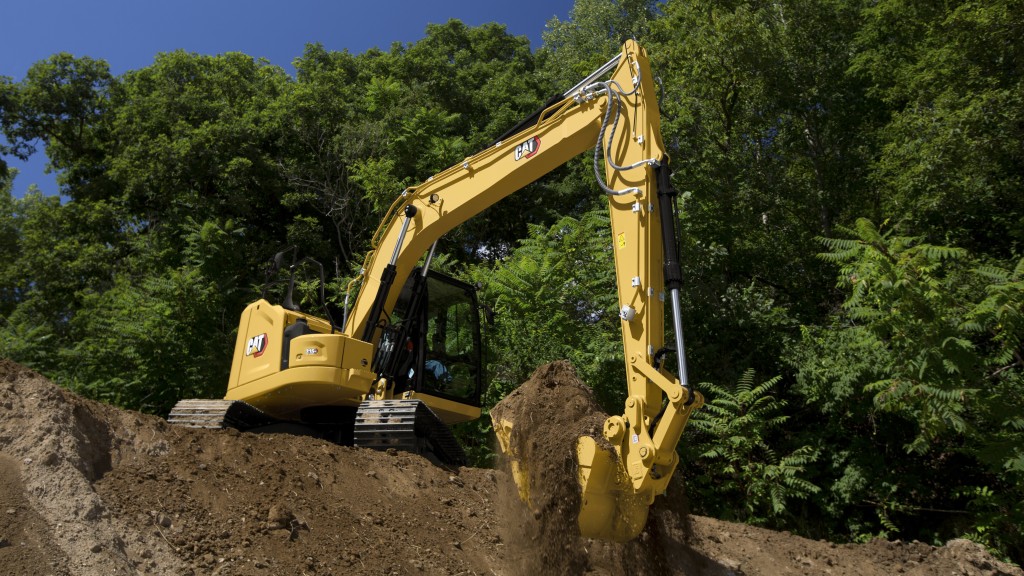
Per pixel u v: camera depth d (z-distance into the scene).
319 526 5.89
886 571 7.60
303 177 27.44
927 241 15.85
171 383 18.39
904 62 19.16
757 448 13.45
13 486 4.96
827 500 13.16
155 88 29.64
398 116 27.50
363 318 9.86
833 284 18.53
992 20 15.59
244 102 28.77
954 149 15.07
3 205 37.84
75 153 30.98
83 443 5.74
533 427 6.06
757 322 15.27
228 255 22.48
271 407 9.78
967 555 7.81
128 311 19.47
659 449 5.32
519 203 28.48
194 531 5.34
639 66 7.09
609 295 14.80
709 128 19.95
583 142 7.85
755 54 19.34
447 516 6.84
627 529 5.46
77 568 4.48
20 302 29.86
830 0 21.73
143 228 27.84
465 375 10.95
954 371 9.53
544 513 5.77
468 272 18.83
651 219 6.39
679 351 5.57
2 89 29.27
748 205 19.03
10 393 5.82
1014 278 9.59
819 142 21.19
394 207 10.22
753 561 7.28
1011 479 10.41
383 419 8.65
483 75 35.25
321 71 33.25
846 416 13.29
